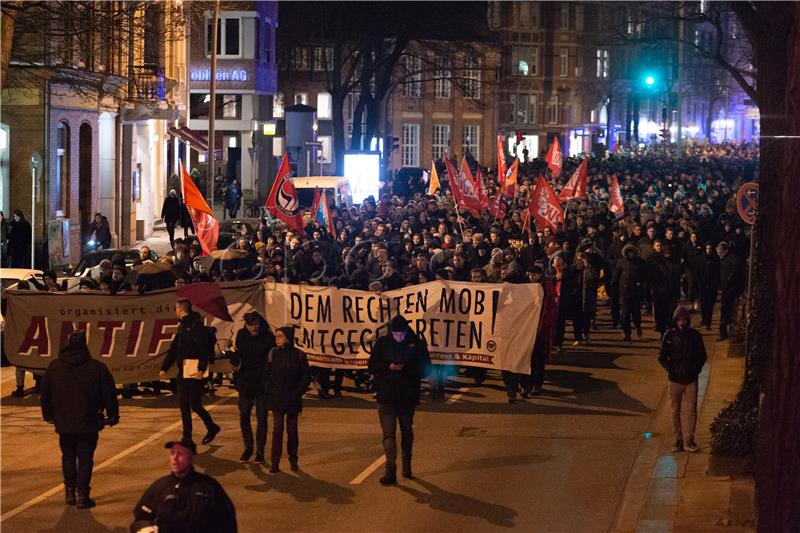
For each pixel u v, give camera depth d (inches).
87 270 1040.2
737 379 788.6
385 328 701.9
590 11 4741.6
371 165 1994.3
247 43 2450.8
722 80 4500.5
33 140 1376.7
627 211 1381.6
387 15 2551.7
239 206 2160.4
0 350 840.9
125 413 695.7
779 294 352.8
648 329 1032.8
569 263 945.5
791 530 351.6
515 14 4638.3
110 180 1705.2
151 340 725.3
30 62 1219.2
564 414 693.3
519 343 724.0
